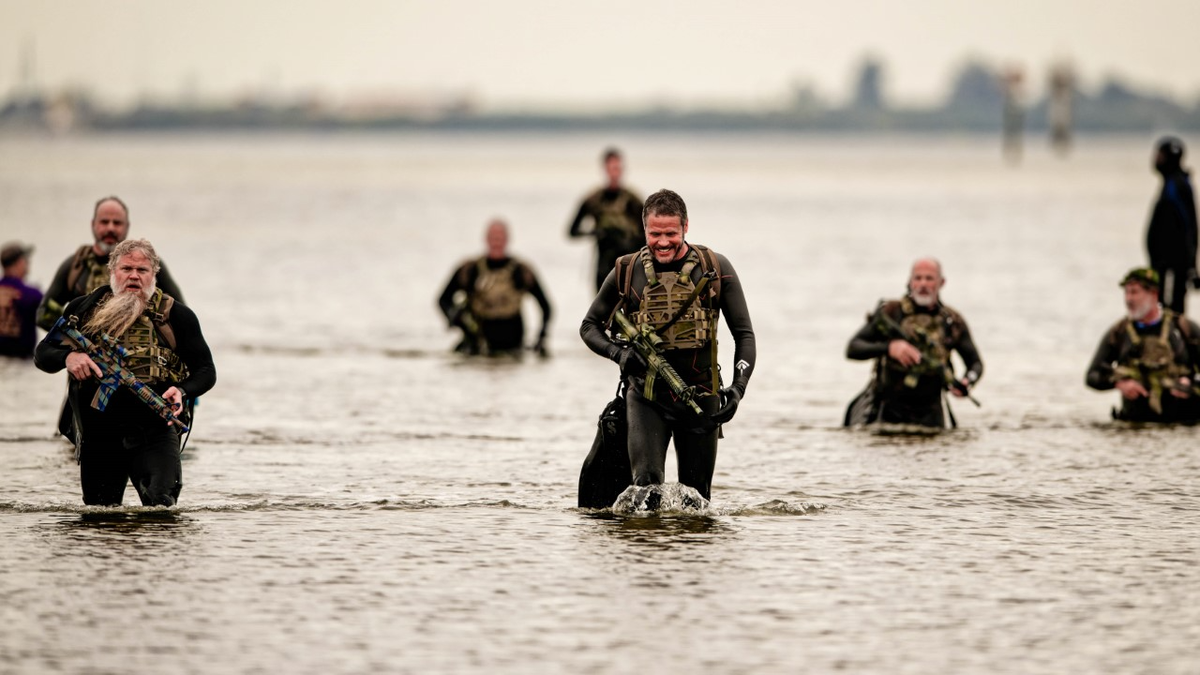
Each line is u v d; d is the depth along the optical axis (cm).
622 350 3328
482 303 6656
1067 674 2353
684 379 3328
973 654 2447
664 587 2820
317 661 2395
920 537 3231
